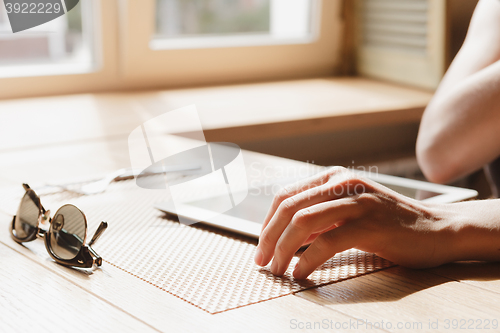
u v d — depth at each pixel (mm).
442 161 910
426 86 1753
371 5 1916
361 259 529
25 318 396
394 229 488
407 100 1606
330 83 1887
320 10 1964
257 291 448
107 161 911
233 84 1837
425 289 454
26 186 589
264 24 1968
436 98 976
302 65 2008
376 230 483
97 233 511
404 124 2002
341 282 470
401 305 421
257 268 503
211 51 1797
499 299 433
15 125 1184
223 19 1872
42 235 569
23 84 1514
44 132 1126
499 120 853
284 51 1946
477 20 996
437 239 499
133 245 559
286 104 1510
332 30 2025
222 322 390
